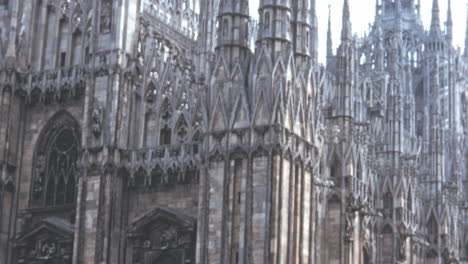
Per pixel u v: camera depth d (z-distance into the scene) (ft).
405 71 354.74
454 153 274.16
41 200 181.78
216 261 148.15
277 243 143.95
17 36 189.37
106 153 168.76
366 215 193.47
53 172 182.50
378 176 211.20
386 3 377.09
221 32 157.79
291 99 151.64
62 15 191.52
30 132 186.09
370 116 260.01
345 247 178.91
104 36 176.35
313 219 152.76
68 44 187.93
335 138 185.37
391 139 216.54
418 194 229.25
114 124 170.30
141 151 170.40
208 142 153.79
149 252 164.86
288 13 155.94
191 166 164.04
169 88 174.09
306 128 155.63
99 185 167.73
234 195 149.38
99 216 166.30
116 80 172.35
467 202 260.62
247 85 153.89
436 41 363.15
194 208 162.91
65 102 183.73
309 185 153.58
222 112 153.48
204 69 183.62
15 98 186.09
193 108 167.94
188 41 201.87
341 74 191.21
